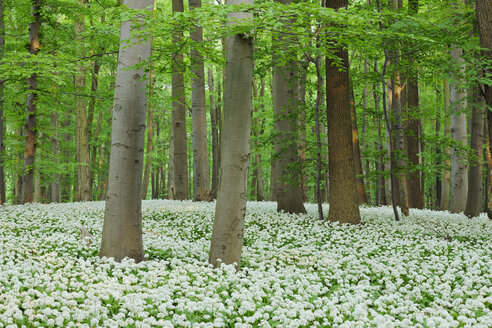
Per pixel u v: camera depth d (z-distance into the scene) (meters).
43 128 15.03
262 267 6.59
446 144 12.47
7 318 4.01
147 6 6.98
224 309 4.72
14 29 18.81
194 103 16.98
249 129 6.43
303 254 7.70
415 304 5.21
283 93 13.12
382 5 10.75
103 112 26.77
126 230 6.75
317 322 4.47
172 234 9.19
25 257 6.61
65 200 27.36
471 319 4.61
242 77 6.27
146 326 4.19
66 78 14.19
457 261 7.07
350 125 11.18
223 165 6.44
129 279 5.50
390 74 12.63
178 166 17.52
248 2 6.41
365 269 6.60
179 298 5.09
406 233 10.08
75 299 4.91
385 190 22.69
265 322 4.38
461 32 10.16
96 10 19.55
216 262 6.38
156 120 33.69
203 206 14.45
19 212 11.45
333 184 11.18
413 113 14.60
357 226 10.52
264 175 40.34
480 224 11.89
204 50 6.97
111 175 6.81
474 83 9.66
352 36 6.66
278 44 7.63
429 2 12.50
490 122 9.18
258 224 11.03
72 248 7.36
